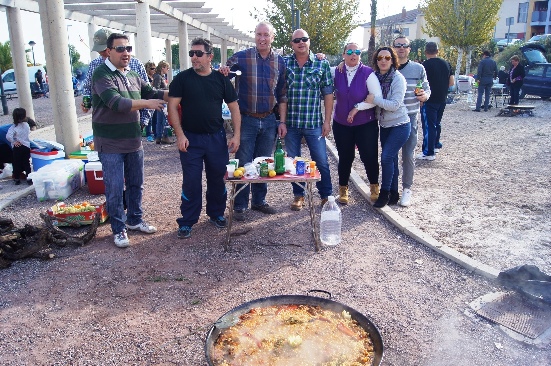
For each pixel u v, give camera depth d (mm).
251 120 5398
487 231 5172
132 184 5156
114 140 4707
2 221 4801
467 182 7219
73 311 3705
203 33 21156
